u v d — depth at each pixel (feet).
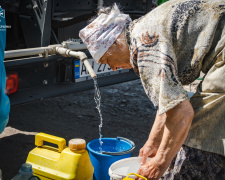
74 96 16.80
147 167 6.02
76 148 7.25
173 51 5.66
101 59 6.58
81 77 11.84
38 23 11.09
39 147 7.86
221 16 5.73
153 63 5.60
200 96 6.21
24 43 12.42
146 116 14.65
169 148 5.74
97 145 9.12
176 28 5.70
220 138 6.21
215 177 6.44
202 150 6.41
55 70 11.08
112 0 13.07
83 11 12.75
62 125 13.51
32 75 10.51
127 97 16.80
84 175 7.30
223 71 5.82
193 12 5.74
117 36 6.28
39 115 14.40
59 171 7.29
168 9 5.84
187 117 5.56
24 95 10.39
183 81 6.18
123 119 14.26
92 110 15.11
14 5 11.47
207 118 6.20
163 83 5.47
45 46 11.04
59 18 11.63
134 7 13.92
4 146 11.61
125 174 7.49
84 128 13.32
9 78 9.85
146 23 5.86
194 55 5.79
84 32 6.52
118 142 9.15
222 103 6.04
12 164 10.49
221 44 5.71
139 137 12.71
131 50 6.00
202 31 5.73
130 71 13.65
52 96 11.03
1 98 5.90
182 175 6.68
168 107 5.43
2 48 6.03
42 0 10.88
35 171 7.49
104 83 12.76
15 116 14.19
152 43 5.67
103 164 8.21
